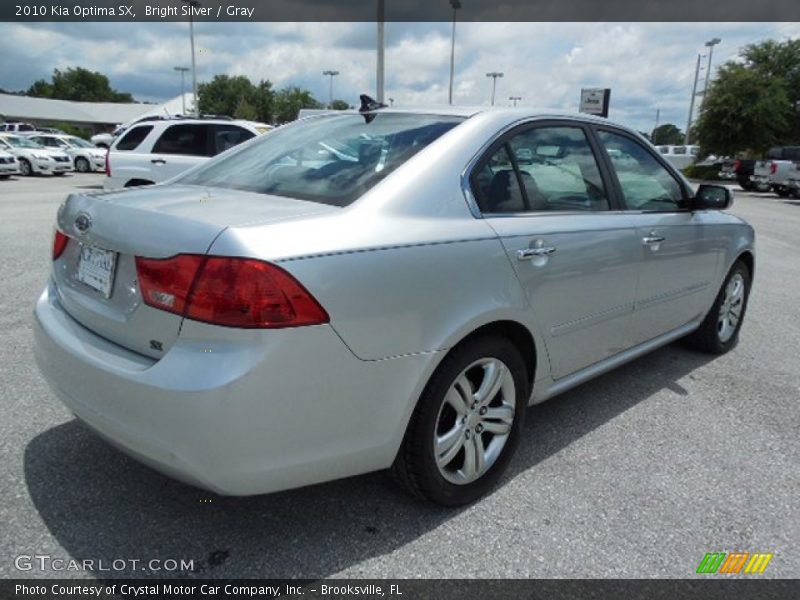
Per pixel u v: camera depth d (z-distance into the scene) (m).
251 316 1.92
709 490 2.87
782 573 2.34
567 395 3.90
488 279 2.51
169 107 56.78
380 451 2.28
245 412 1.93
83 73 123.50
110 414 2.12
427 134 2.74
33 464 2.82
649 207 3.65
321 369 2.05
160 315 2.04
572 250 2.92
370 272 2.13
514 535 2.49
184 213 2.16
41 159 23.36
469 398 2.60
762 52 36.72
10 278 6.10
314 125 3.28
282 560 2.30
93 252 2.39
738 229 4.55
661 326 3.86
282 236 2.02
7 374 3.75
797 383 4.20
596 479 2.93
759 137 33.06
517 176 2.84
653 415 3.63
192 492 2.67
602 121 3.48
